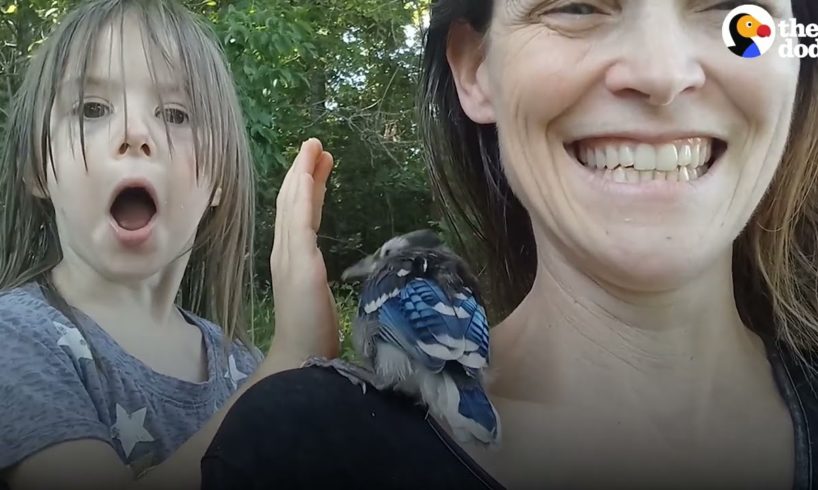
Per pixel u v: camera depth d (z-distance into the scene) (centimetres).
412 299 33
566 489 31
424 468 30
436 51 41
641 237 31
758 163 32
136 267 45
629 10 31
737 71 30
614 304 33
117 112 46
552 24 32
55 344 40
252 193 60
